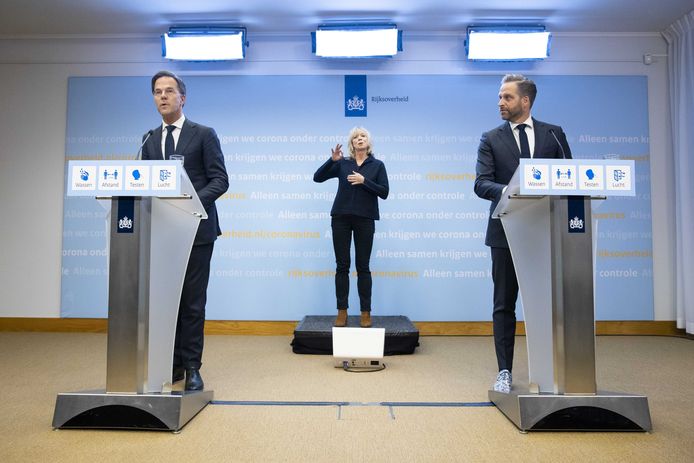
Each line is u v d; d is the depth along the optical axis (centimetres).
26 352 354
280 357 341
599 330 443
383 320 399
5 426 193
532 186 177
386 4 412
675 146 439
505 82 238
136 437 181
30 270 454
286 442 177
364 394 244
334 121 454
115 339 190
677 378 281
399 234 449
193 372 238
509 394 203
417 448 172
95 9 417
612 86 454
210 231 245
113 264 189
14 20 434
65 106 461
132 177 177
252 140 454
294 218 450
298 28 452
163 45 436
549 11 421
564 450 170
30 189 458
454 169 452
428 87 454
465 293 446
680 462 160
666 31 449
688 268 421
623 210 448
